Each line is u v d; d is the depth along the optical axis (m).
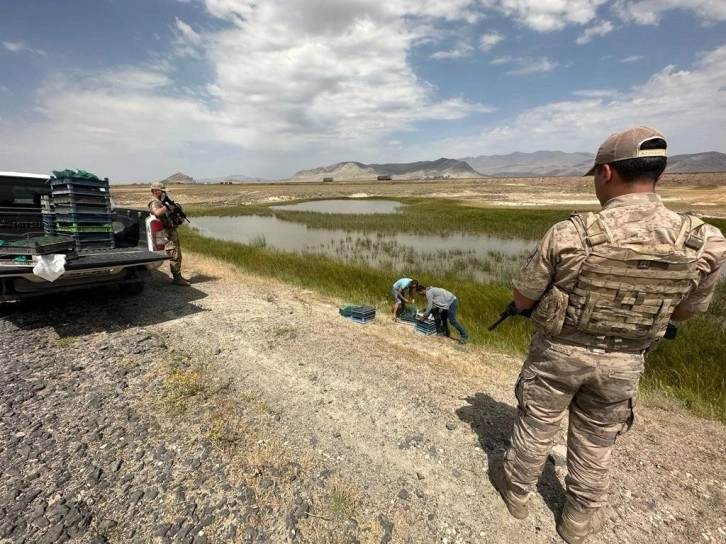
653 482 2.55
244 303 6.27
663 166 1.63
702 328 7.03
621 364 1.77
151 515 2.13
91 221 5.33
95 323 5.03
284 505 2.24
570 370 1.83
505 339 6.10
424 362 4.33
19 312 5.36
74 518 2.09
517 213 31.95
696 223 1.62
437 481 2.49
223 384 3.56
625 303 1.63
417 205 45.69
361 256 15.92
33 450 2.60
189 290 6.95
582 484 2.00
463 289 9.05
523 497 2.19
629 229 1.61
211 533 2.04
